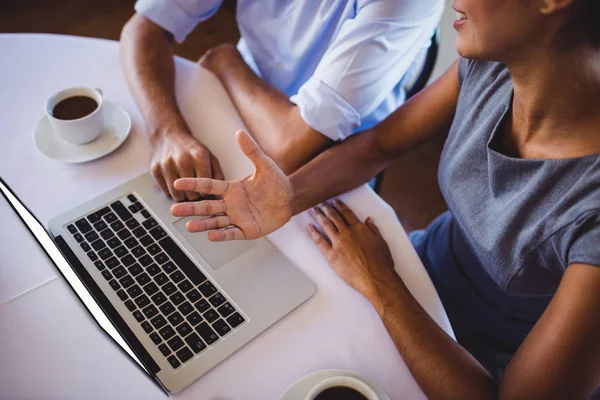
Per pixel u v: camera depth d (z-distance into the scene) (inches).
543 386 28.5
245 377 30.3
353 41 39.2
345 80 39.4
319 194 38.9
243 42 55.6
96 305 30.5
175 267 33.8
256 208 35.7
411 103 42.1
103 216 36.0
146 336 30.9
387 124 42.4
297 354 31.3
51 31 90.5
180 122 41.8
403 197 77.9
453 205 38.4
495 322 41.6
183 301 32.3
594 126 29.2
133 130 41.9
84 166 39.4
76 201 37.5
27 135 40.9
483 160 35.1
